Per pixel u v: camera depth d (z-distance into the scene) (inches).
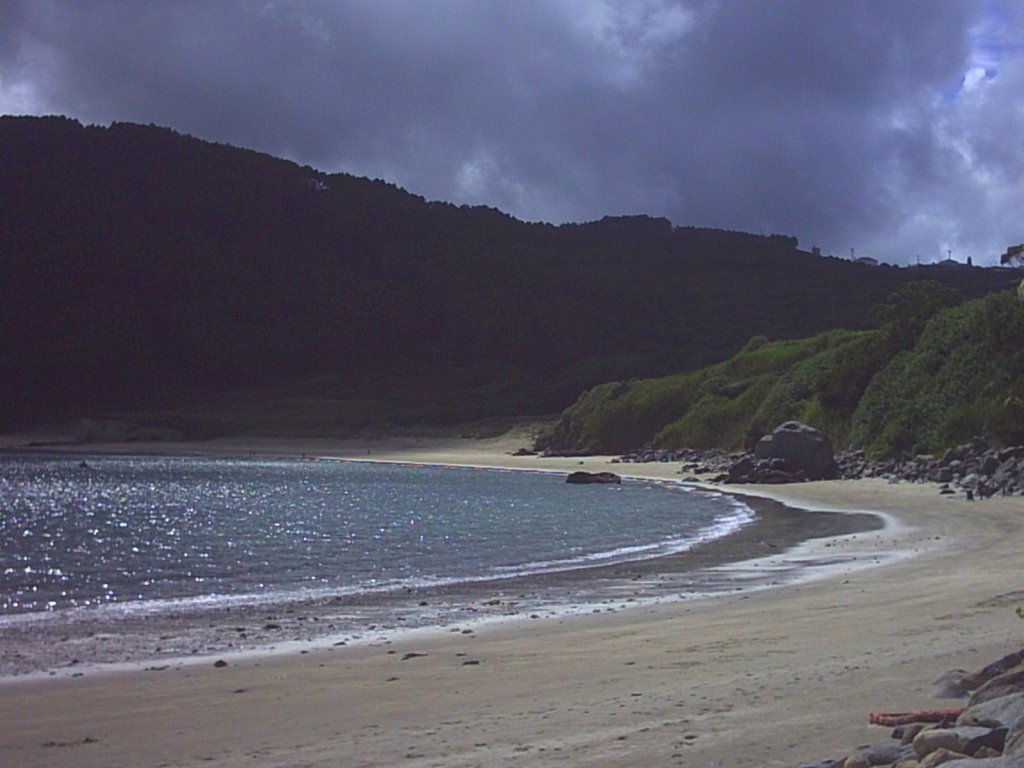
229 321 5900.6
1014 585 651.5
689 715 342.0
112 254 5915.4
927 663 402.3
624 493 1959.9
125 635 601.6
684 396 3260.3
